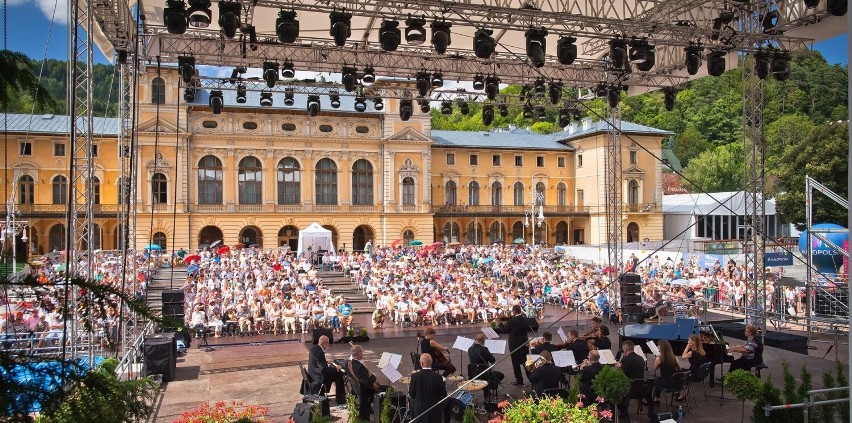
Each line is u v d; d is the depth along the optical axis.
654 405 13.27
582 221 67.50
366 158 59.22
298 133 56.94
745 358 14.20
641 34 20.44
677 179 87.31
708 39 19.39
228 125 55.03
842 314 23.14
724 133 92.62
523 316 15.58
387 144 59.19
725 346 15.44
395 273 33.72
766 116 66.44
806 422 9.20
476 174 66.00
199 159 54.25
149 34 19.48
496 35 22.56
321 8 15.59
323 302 25.98
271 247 56.16
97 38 18.42
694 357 13.39
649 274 33.66
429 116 60.53
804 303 25.25
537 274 35.06
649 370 15.80
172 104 52.75
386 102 59.16
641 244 55.22
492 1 17.88
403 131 59.38
